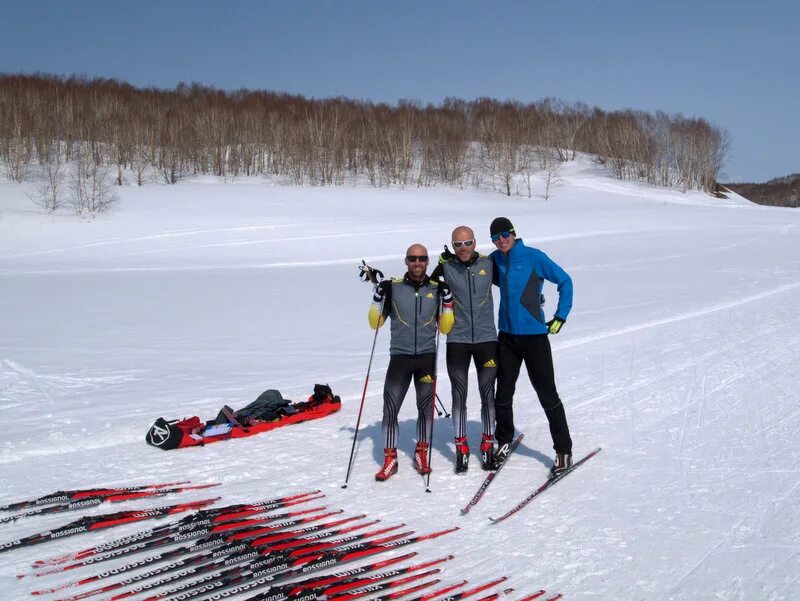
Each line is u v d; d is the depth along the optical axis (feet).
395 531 13.88
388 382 17.15
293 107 280.51
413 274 17.02
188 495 15.88
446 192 205.26
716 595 11.33
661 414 22.06
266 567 12.20
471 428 21.35
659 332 36.65
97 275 80.79
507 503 15.31
